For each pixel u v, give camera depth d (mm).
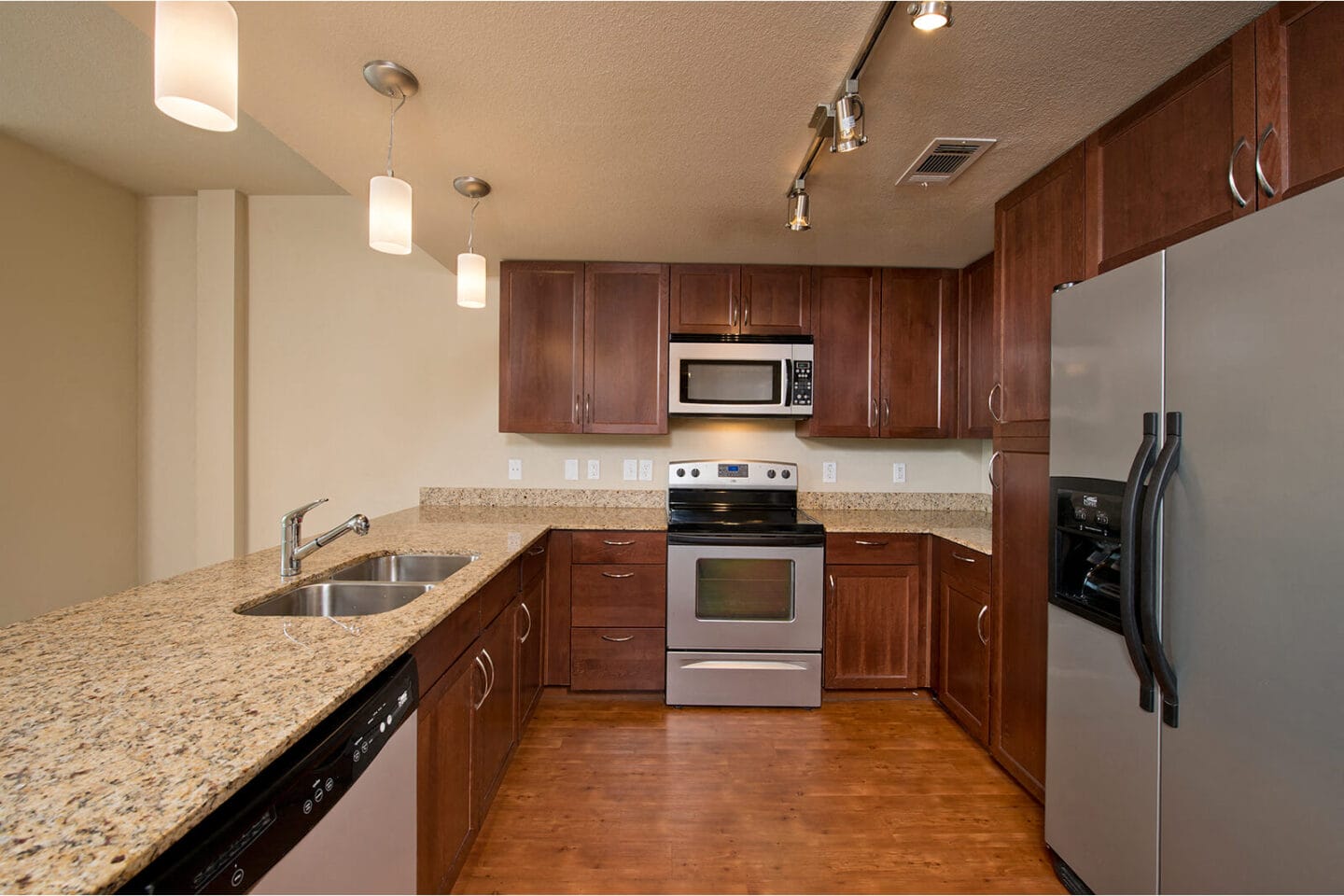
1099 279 1352
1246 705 974
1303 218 886
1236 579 990
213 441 2979
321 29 1188
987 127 1563
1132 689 1243
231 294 2977
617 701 2617
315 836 779
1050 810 1554
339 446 3100
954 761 2133
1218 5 1102
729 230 2375
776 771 2057
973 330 2773
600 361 2836
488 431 3137
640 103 1461
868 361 2865
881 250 2621
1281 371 917
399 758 1036
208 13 862
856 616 2637
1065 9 1122
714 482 3023
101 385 2844
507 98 1441
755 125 1564
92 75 2006
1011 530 1934
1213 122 1229
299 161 2666
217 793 604
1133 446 1235
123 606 1260
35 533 2607
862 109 1350
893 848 1674
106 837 530
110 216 2871
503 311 2828
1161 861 1163
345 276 3096
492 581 1752
